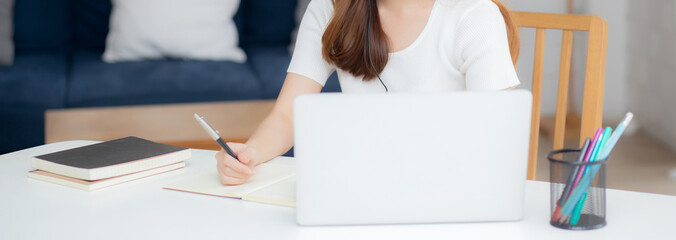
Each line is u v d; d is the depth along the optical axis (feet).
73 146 4.55
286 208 3.08
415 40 4.29
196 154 4.24
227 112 7.73
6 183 3.60
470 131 2.73
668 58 10.50
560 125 4.72
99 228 2.87
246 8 11.35
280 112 4.34
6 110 9.16
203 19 10.06
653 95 11.11
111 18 10.33
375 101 2.71
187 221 2.93
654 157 10.18
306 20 4.67
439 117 2.72
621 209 3.00
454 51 4.21
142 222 2.93
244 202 3.18
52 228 2.88
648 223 2.82
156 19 9.92
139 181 3.60
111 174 3.53
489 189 2.80
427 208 2.81
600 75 4.45
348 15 4.24
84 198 3.30
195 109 7.84
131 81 9.39
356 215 2.81
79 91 9.27
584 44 12.13
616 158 10.19
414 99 2.70
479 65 4.07
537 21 4.73
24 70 9.51
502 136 2.75
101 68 9.68
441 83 4.30
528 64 12.49
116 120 7.34
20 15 10.69
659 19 10.71
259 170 3.73
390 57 4.35
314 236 2.72
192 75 9.53
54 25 10.89
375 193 2.79
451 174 2.77
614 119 12.14
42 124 9.24
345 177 2.77
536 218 2.89
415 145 2.74
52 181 3.60
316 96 2.72
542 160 10.15
